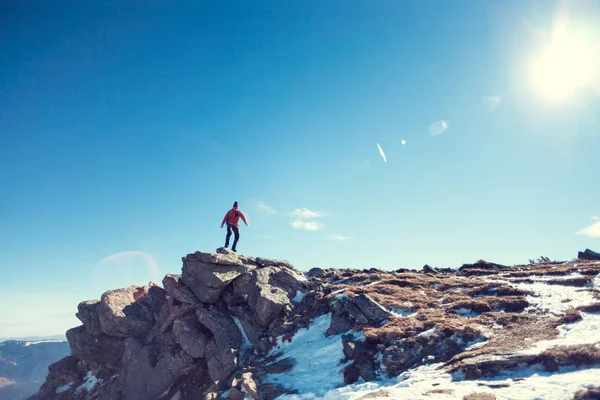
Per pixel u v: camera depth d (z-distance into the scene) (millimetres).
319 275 37969
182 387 26875
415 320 24344
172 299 33375
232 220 36594
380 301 27625
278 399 20344
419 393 15180
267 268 34562
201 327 30188
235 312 31094
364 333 23547
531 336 19125
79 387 36531
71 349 37250
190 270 33031
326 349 24031
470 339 20688
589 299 23078
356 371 20578
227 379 24875
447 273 39844
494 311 24469
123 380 30703
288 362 24016
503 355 16797
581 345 16016
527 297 26094
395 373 19656
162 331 31859
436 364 18969
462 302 26062
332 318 26953
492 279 33188
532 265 40219
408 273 39156
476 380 15734
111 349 35719
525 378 14766
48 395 37312
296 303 31672
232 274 32656
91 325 36688
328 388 20141
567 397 12297
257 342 28078
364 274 37812
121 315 34875
